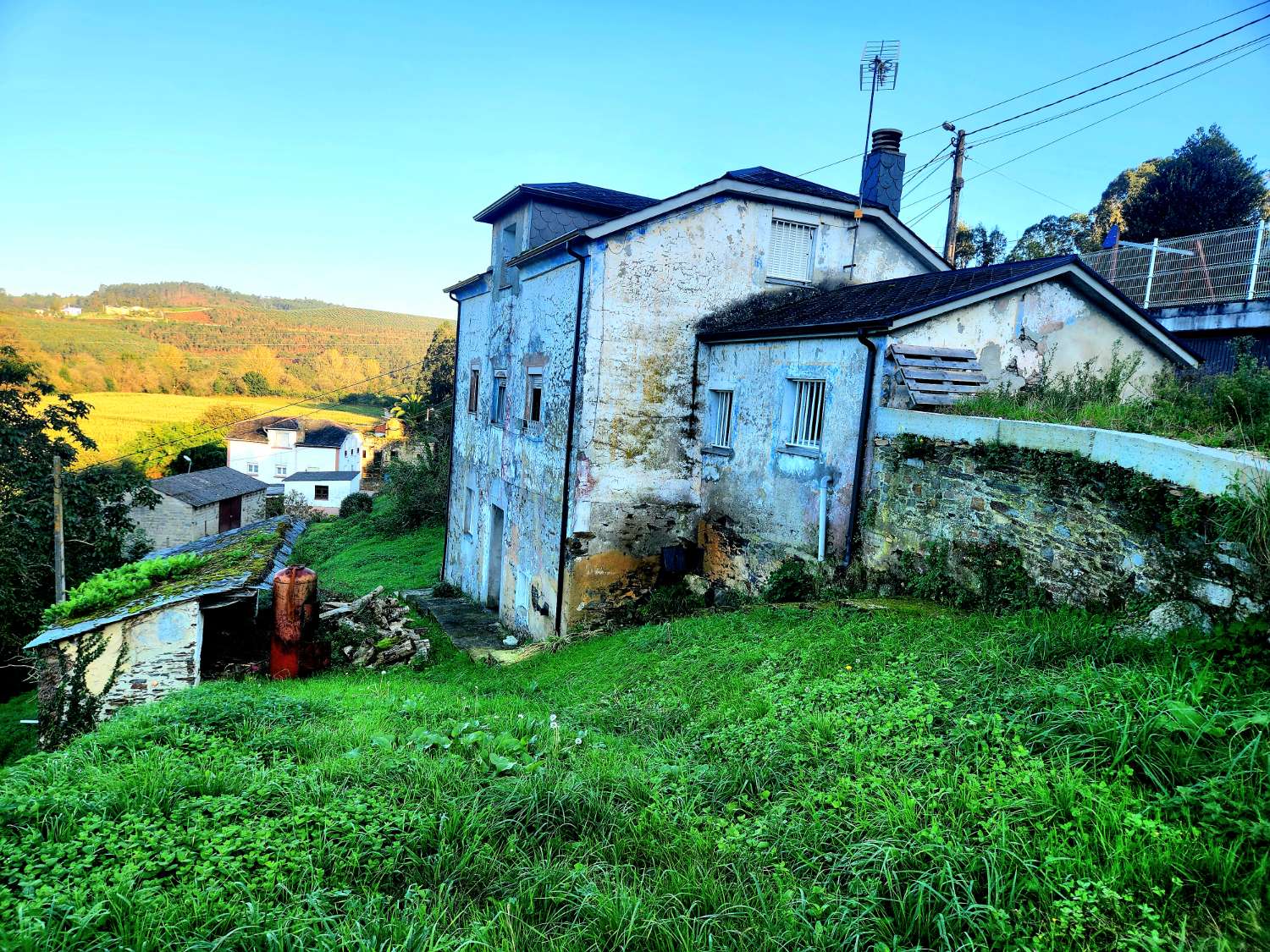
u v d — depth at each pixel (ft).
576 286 36.09
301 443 158.30
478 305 53.47
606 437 36.24
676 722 18.71
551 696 24.95
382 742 17.08
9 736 39.78
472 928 10.10
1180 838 9.45
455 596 52.19
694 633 26.78
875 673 17.44
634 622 35.58
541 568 39.29
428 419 121.80
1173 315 41.83
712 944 9.42
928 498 24.70
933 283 31.86
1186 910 8.70
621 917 10.07
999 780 11.45
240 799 13.55
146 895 10.43
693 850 11.78
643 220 35.24
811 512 30.48
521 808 13.43
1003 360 28.45
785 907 9.99
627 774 14.78
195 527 103.09
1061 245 82.99
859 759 13.25
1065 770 11.09
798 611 25.73
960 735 13.12
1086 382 27.25
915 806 11.40
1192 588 15.75
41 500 59.72
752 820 12.67
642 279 36.01
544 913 10.79
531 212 41.75
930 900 9.53
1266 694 11.69
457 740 17.58
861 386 27.73
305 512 136.46
